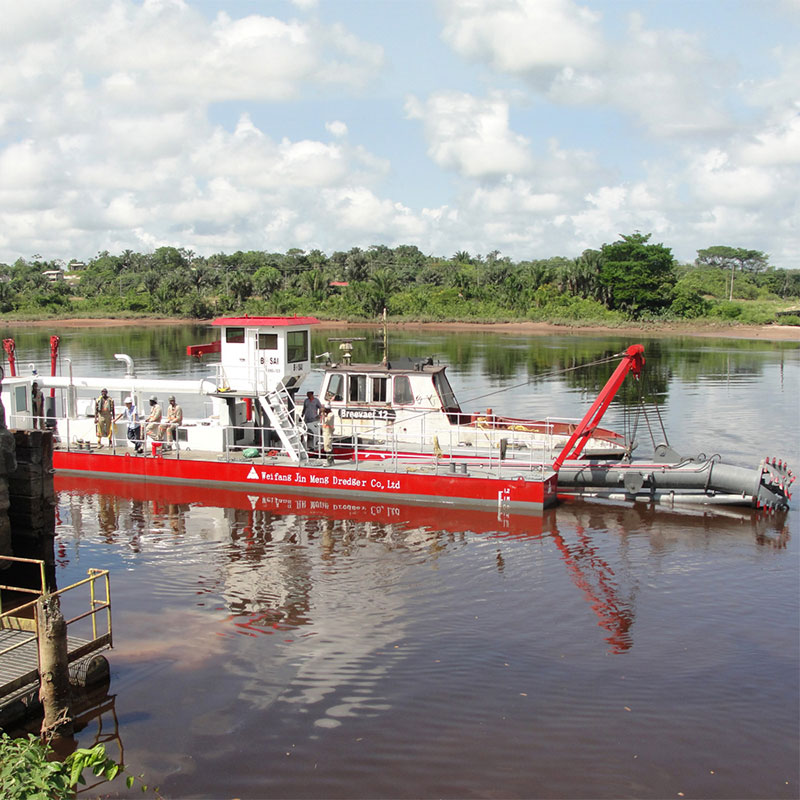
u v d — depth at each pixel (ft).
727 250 587.27
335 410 76.43
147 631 41.50
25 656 34.81
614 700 34.45
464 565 51.62
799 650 39.04
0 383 66.39
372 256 575.79
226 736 31.89
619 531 59.11
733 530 59.26
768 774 29.32
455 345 222.48
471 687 35.58
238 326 72.54
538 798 28.02
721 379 147.13
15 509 47.67
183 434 76.33
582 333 272.31
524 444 74.74
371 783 28.86
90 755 23.43
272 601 45.57
